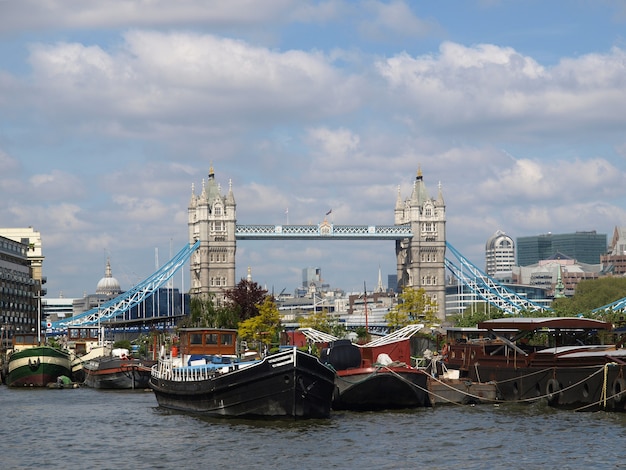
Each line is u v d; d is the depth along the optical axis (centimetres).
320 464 7612
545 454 7944
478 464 7594
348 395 10856
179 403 10594
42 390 15062
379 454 7988
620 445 8244
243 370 9475
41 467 7750
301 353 9306
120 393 14138
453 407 11119
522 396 11400
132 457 8069
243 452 8088
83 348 19675
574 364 10806
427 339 16325
